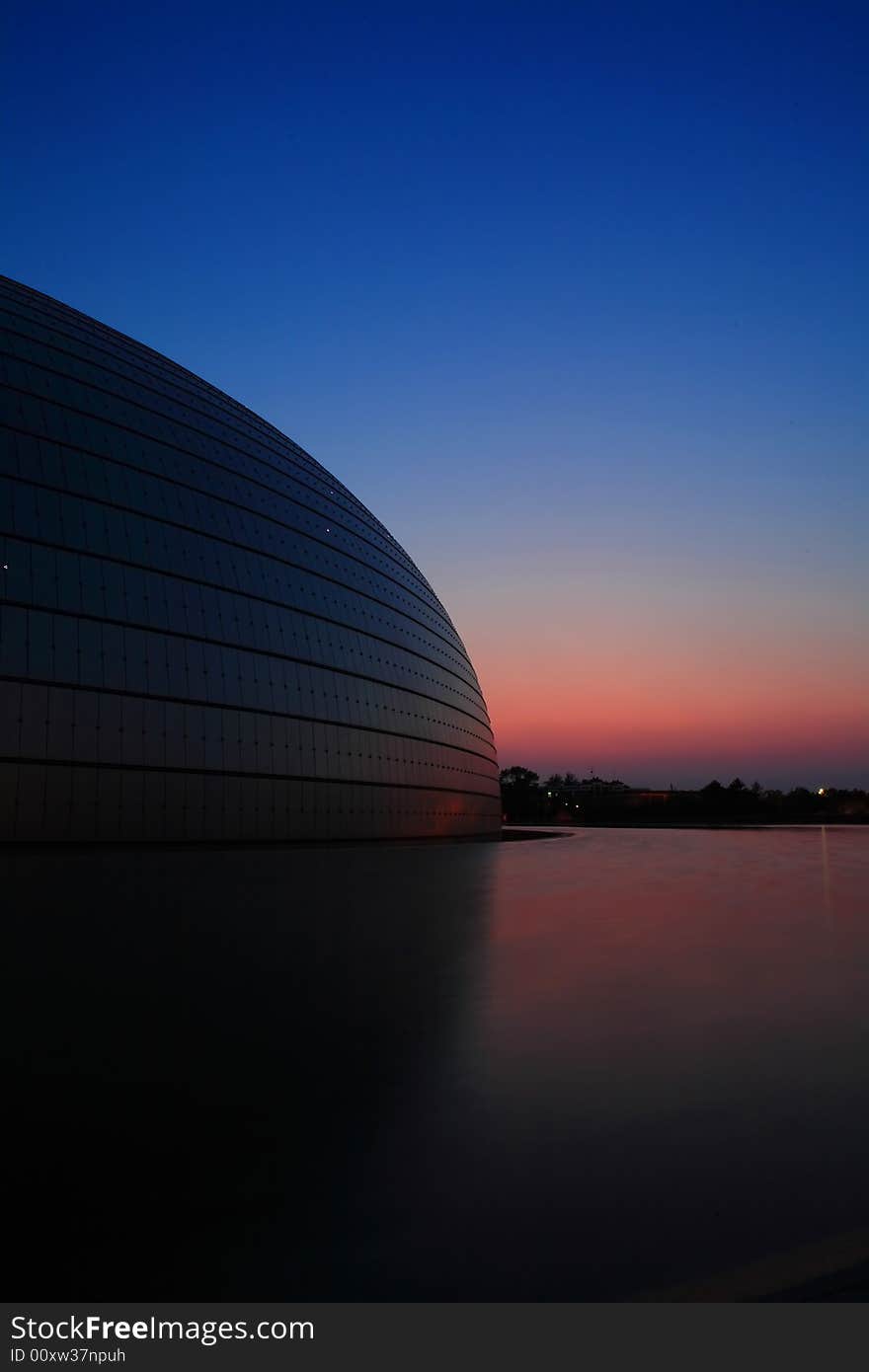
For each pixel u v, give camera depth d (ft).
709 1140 15.74
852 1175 14.39
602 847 117.91
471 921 42.65
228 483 102.58
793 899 53.21
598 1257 11.94
